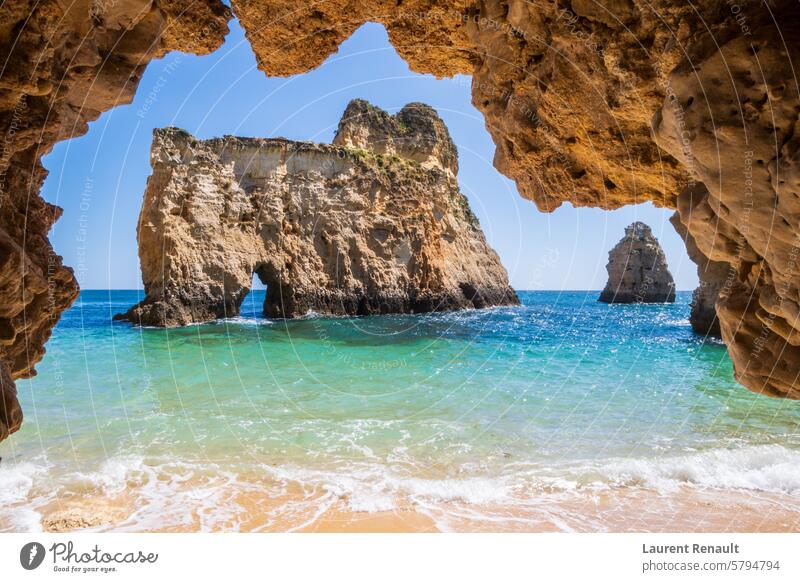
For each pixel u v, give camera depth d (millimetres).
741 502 6770
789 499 6879
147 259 29109
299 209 33406
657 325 33656
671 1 3529
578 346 22797
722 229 3562
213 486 7172
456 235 42438
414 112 41312
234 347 21469
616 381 15227
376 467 7992
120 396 12648
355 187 35625
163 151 28469
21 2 3123
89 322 30328
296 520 6121
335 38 6598
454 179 43875
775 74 2779
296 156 33438
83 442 9047
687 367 17953
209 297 29516
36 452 8500
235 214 30891
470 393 13398
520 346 22516
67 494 6828
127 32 4777
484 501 6762
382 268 36219
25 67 3262
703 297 27484
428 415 11148
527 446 9078
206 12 5723
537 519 6234
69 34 3801
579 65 4887
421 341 23797
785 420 10922
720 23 3236
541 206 7465
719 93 3031
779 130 2811
